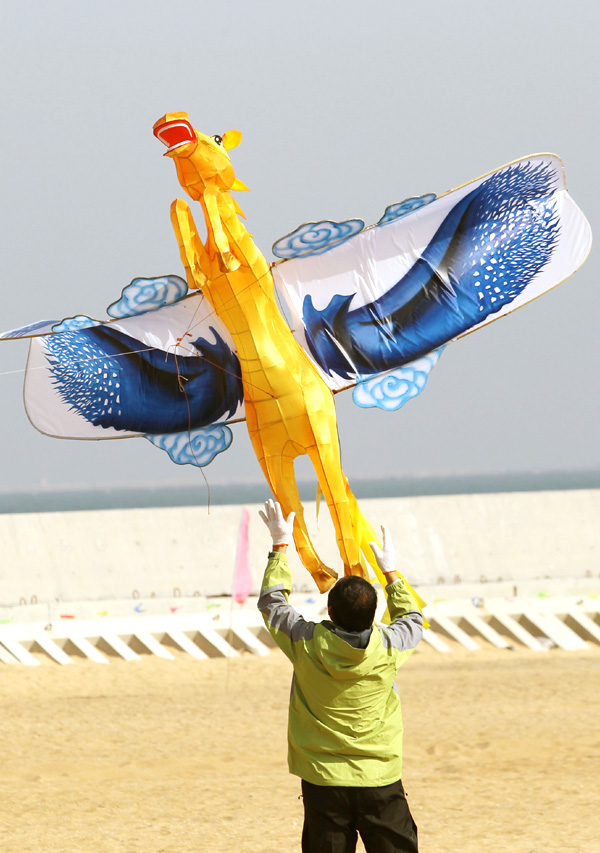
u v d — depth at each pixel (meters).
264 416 24.06
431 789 33.38
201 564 77.12
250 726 47.31
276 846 26.64
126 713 50.72
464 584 78.00
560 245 25.28
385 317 25.09
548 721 45.94
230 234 23.84
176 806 31.77
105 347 25.28
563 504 86.12
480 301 25.19
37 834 28.44
